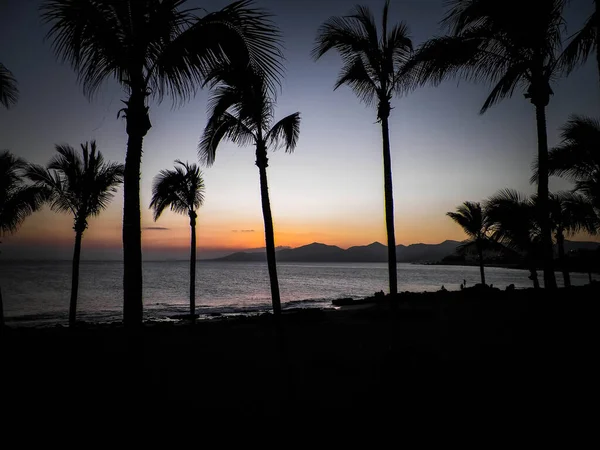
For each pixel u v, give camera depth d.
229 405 6.45
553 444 4.45
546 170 7.30
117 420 5.33
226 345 12.89
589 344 9.06
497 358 8.68
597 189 11.36
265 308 34.47
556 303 7.58
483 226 30.12
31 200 13.55
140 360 4.44
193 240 18.06
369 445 4.67
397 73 8.18
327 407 6.16
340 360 9.62
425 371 7.24
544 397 5.95
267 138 7.04
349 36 8.12
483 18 7.29
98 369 8.64
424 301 27.55
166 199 16.86
